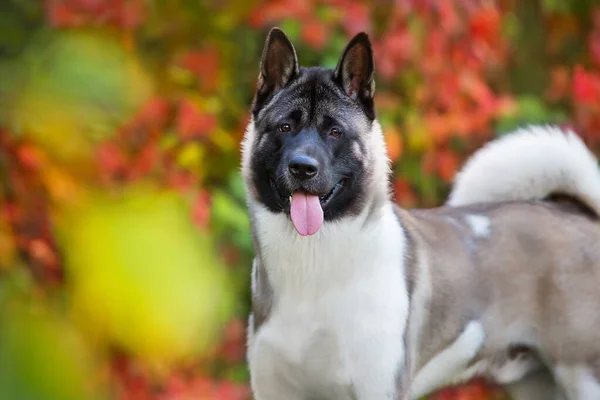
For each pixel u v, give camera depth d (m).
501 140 6.72
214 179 7.23
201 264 0.94
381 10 8.12
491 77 9.94
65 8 2.94
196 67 6.09
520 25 10.52
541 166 6.48
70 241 0.92
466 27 8.35
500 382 6.44
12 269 1.21
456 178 6.88
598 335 6.07
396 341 5.28
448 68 8.27
